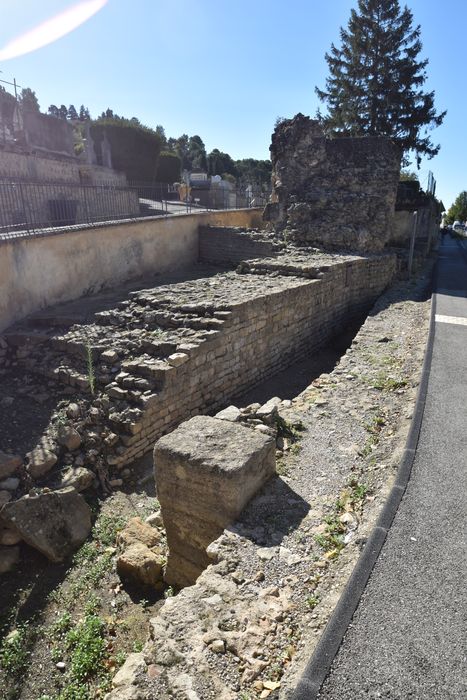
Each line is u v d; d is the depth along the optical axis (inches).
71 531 209.6
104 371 294.4
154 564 185.2
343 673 98.4
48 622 173.2
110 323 356.5
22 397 295.3
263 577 133.3
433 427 204.8
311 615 119.6
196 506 165.3
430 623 109.7
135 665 115.9
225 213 796.6
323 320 486.6
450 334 353.7
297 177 691.4
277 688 101.8
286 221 688.4
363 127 1214.9
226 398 334.3
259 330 363.9
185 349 285.0
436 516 146.9
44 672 155.3
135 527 205.5
